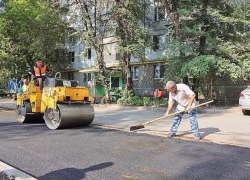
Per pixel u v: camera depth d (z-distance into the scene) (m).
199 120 10.12
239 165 4.55
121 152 5.49
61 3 19.28
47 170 4.38
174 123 6.95
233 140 6.53
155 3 20.31
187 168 4.41
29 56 25.14
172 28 15.52
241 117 10.91
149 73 24.03
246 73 14.31
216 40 13.83
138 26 17.44
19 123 10.05
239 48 14.02
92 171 4.30
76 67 30.69
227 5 14.70
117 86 25.23
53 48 22.38
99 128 8.77
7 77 27.72
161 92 15.66
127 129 8.49
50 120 8.85
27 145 6.18
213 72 14.55
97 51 18.28
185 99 6.68
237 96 17.64
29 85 9.84
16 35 23.09
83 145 6.15
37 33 19.97
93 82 23.44
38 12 19.23
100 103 19.20
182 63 14.03
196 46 14.19
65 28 19.34
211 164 4.62
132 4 17.17
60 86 8.90
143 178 3.96
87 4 17.38
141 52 17.59
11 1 19.94
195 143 6.27
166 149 5.71
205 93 15.99
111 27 18.33
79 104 8.98
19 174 4.06
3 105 18.81
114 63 25.08
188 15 14.09
